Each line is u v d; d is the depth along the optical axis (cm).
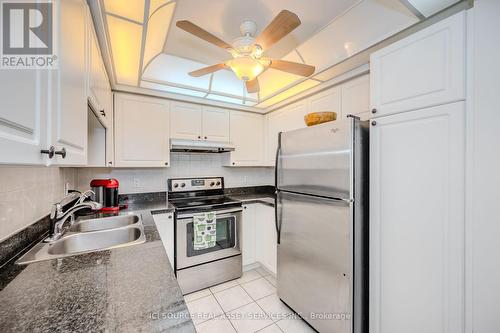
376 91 135
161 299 65
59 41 63
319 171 158
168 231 213
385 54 130
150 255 98
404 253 123
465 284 101
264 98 259
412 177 118
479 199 96
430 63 111
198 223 224
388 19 133
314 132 163
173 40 169
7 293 68
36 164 50
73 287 71
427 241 113
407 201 121
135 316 57
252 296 215
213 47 179
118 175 246
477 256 97
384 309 133
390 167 128
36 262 90
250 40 131
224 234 245
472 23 98
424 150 114
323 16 141
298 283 180
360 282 144
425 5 117
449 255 105
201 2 129
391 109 127
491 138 92
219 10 136
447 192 106
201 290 227
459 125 101
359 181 142
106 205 193
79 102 84
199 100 256
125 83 208
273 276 250
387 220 130
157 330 52
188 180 279
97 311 59
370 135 138
